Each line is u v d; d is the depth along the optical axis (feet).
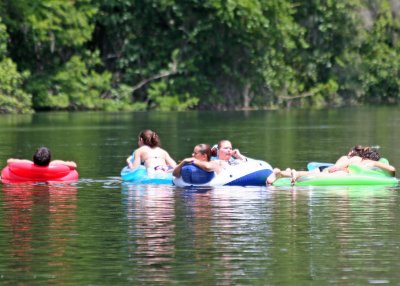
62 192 131.44
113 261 86.43
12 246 92.73
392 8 624.18
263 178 139.23
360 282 78.95
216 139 236.22
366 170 141.90
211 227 102.12
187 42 494.18
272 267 84.02
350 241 94.53
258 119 359.87
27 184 140.36
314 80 564.71
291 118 370.32
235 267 84.12
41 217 109.29
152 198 124.98
